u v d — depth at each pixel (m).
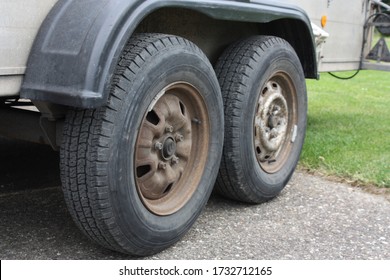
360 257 2.83
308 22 3.62
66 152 2.44
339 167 4.28
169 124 2.78
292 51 3.58
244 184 3.31
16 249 2.73
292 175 3.96
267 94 3.47
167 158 2.77
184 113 2.86
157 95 2.59
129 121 2.43
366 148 4.88
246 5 3.00
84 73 2.23
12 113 2.98
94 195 2.39
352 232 3.15
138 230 2.56
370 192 3.84
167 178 2.78
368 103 7.86
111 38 2.28
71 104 2.24
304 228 3.18
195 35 3.22
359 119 6.38
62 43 2.32
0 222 3.04
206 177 2.99
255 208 3.46
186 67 2.69
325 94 8.76
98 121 2.37
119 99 2.39
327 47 5.19
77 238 2.88
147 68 2.48
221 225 3.16
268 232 3.10
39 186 3.68
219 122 3.01
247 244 2.93
